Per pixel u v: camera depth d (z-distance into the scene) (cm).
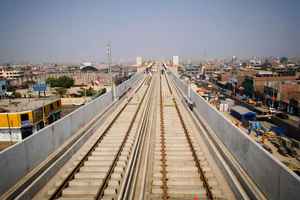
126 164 951
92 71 13912
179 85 3228
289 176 532
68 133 1116
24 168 751
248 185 695
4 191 657
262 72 8381
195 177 857
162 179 839
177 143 1212
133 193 749
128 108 2133
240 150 830
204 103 1491
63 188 770
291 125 3541
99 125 1497
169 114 1895
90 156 1040
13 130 2475
